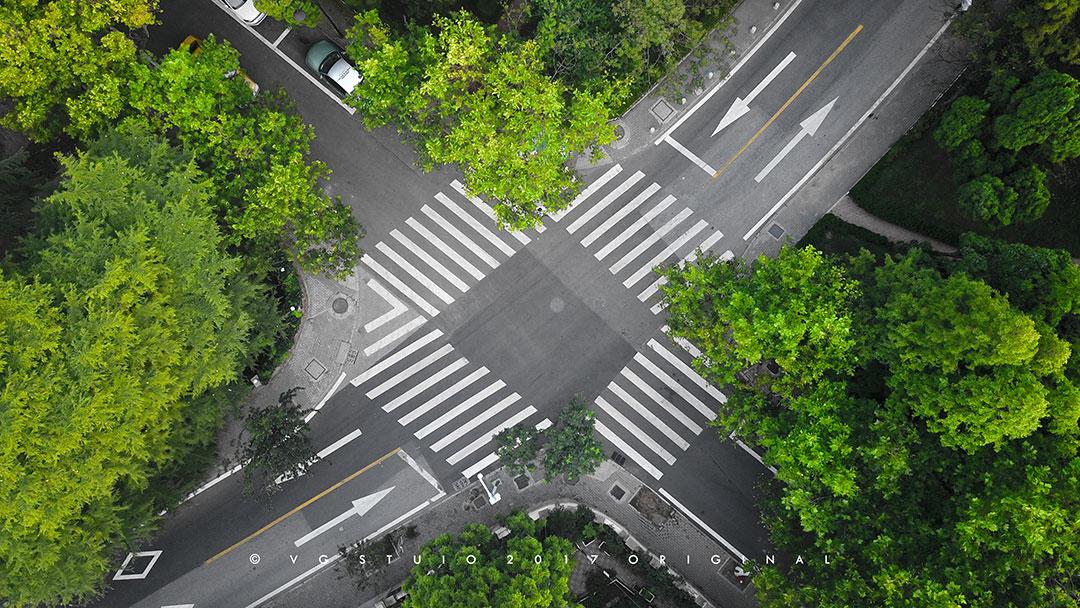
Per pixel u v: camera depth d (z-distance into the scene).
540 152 27.94
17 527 24.73
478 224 36.47
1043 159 31.23
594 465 33.84
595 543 35.25
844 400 27.20
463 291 36.50
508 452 34.00
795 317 25.95
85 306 25.12
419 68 28.98
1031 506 22.48
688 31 30.95
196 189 27.66
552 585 29.25
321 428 36.44
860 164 35.91
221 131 28.45
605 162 36.28
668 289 29.94
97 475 25.39
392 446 36.41
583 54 30.84
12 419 22.92
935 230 34.50
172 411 29.39
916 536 25.98
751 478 35.84
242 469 36.00
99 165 25.89
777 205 36.09
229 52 30.09
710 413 36.00
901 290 26.78
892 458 25.23
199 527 36.06
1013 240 34.22
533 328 36.34
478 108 27.14
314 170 32.09
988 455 25.38
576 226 36.31
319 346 36.44
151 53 33.88
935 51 35.69
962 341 23.84
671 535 35.88
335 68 35.59
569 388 36.22
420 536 36.00
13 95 28.67
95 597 35.69
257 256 32.16
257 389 36.09
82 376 24.03
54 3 27.31
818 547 29.62
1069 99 27.72
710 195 36.19
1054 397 23.86
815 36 35.97
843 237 35.38
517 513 32.41
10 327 23.75
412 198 36.50
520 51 28.14
